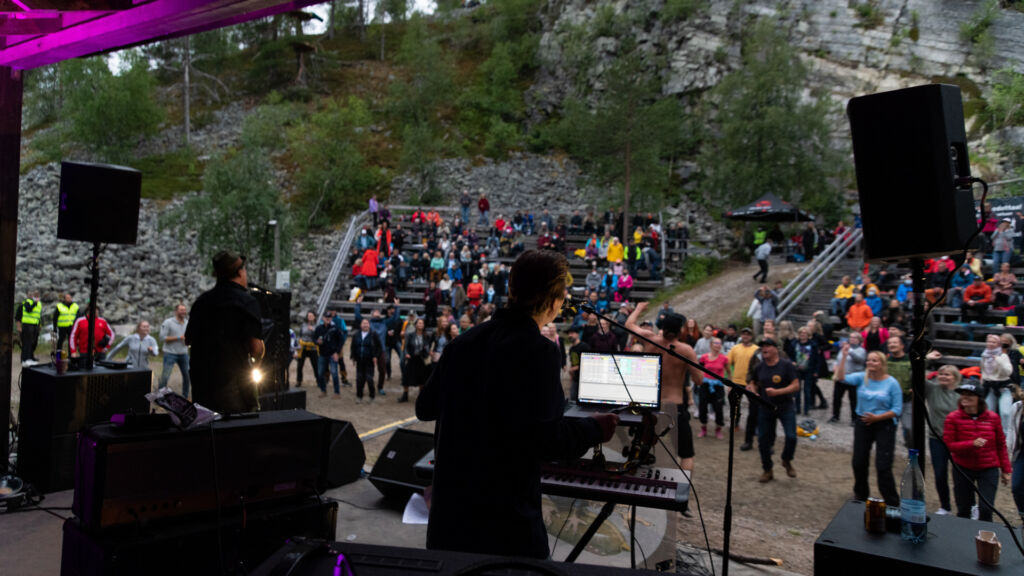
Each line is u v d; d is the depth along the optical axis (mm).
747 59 35438
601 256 27297
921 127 2701
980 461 5617
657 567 4031
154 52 56188
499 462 2008
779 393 7719
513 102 49625
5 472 5359
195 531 2914
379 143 45594
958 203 2646
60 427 5316
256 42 62219
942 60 38531
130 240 6152
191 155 42531
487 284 23750
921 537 2082
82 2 3928
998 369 9133
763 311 18062
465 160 44000
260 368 6750
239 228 26078
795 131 32469
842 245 22469
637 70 33469
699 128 41094
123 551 2725
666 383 6488
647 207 34531
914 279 2781
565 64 47500
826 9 41469
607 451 4023
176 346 11211
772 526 6113
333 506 3395
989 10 37875
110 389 5613
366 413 10906
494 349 2043
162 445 2883
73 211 5793
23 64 5465
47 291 27359
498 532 1988
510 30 56312
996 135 33094
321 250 32812
